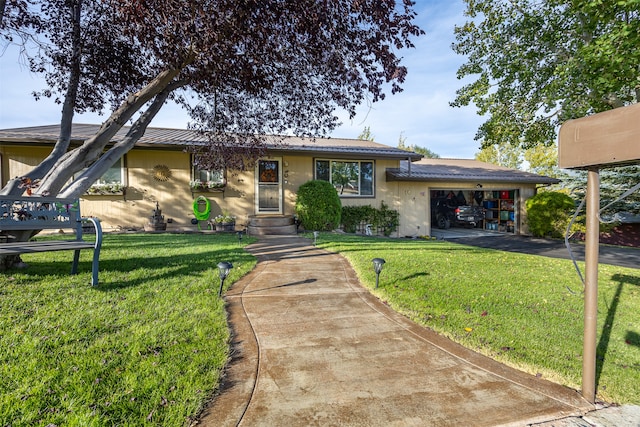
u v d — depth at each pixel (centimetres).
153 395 195
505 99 1134
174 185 1063
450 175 1362
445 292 421
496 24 1045
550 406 204
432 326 321
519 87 1110
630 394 219
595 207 215
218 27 373
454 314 351
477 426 183
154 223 999
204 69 450
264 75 511
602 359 269
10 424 164
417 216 1350
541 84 1067
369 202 1278
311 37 438
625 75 661
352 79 509
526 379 233
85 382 201
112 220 1011
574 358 263
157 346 254
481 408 200
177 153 1065
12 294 336
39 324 275
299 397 206
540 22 980
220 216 1070
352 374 235
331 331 310
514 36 1053
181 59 418
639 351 284
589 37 905
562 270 587
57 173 440
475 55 1140
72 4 484
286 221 1066
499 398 210
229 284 439
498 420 189
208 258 560
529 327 323
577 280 510
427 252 715
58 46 527
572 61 788
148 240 773
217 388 212
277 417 186
